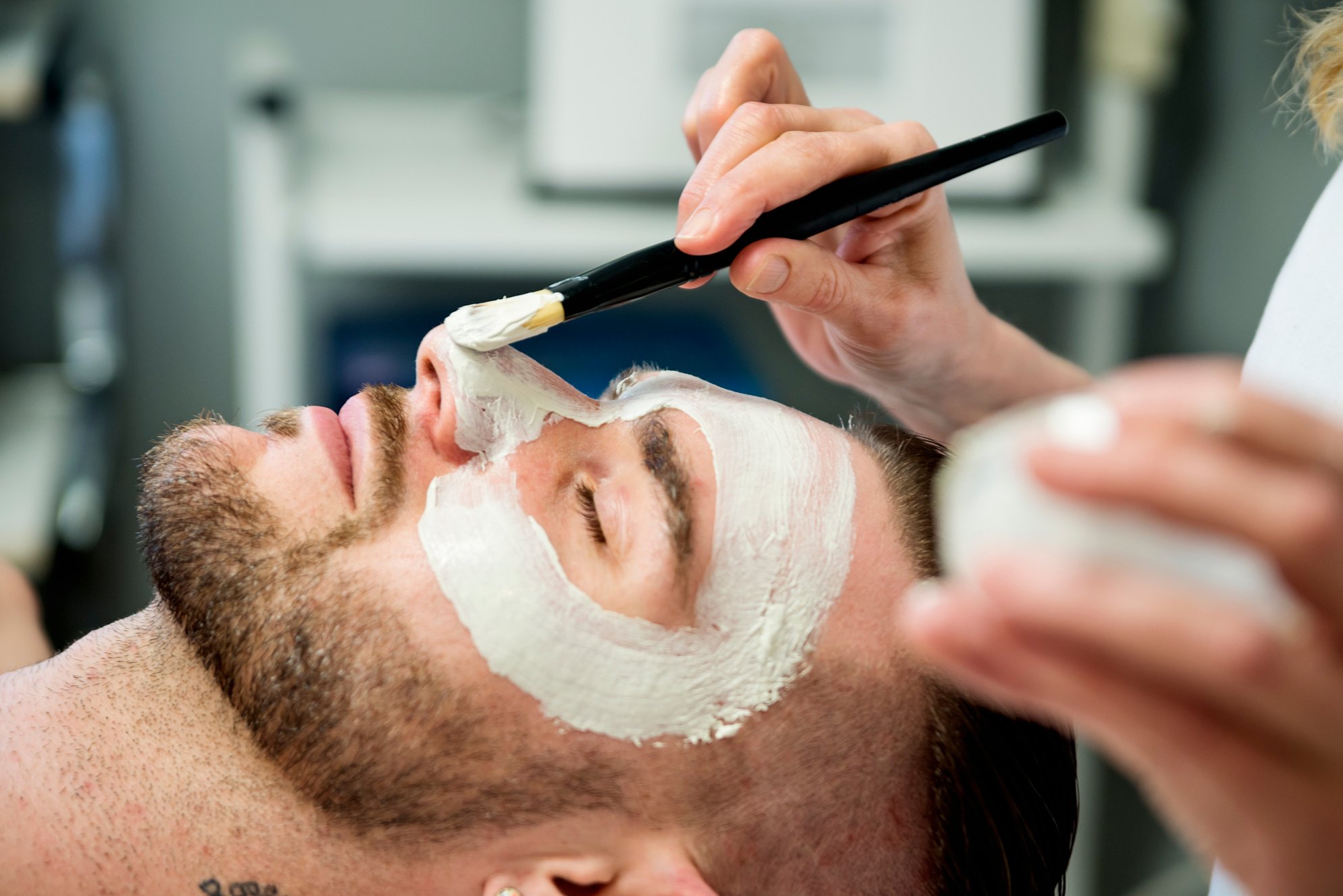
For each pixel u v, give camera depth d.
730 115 0.82
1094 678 0.33
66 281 1.95
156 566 0.73
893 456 0.81
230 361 2.06
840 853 0.73
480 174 1.79
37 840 0.70
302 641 0.68
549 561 0.70
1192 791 0.35
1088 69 1.89
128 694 0.73
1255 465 0.29
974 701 0.74
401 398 0.77
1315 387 0.71
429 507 0.71
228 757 0.69
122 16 1.90
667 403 0.77
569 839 0.69
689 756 0.69
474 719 0.67
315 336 1.87
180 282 2.02
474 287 2.00
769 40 0.84
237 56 1.94
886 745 0.73
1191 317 2.04
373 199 1.64
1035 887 0.78
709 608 0.71
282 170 1.52
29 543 1.39
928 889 0.75
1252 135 1.90
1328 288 0.72
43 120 1.79
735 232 0.70
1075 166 1.95
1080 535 0.32
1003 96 1.69
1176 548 0.31
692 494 0.72
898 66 1.67
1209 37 1.92
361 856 0.69
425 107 1.98
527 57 2.01
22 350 1.97
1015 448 0.35
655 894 0.70
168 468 0.75
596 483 0.74
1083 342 1.78
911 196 0.78
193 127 1.96
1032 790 0.77
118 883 0.70
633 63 1.66
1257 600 0.32
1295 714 0.31
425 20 1.98
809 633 0.72
